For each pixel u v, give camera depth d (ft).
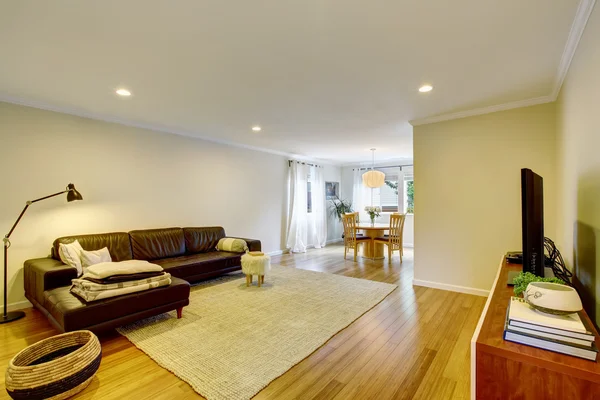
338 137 16.67
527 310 3.87
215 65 7.80
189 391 5.87
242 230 18.76
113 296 7.86
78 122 11.85
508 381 3.36
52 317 7.79
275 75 8.43
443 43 6.72
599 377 2.93
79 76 8.44
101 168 12.49
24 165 10.50
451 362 6.94
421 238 13.14
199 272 12.72
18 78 8.54
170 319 9.38
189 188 15.81
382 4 5.33
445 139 12.51
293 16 5.71
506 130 11.17
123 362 6.92
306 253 22.09
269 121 13.34
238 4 5.32
